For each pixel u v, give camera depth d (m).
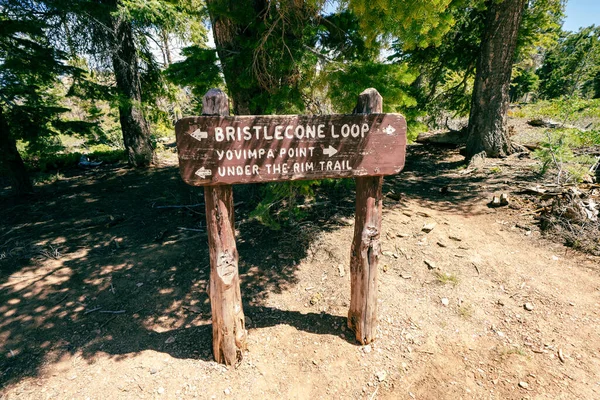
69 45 7.61
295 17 3.75
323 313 3.26
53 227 5.70
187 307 3.41
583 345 2.75
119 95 8.38
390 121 2.38
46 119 7.59
